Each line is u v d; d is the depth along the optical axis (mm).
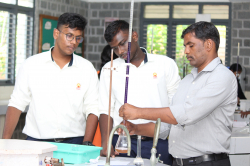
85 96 2266
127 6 6426
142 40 6469
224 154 1764
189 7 6348
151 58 2199
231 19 6246
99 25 6535
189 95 1775
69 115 2174
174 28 6410
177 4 6344
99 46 6555
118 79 2197
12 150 1375
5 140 1584
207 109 1653
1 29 4832
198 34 1695
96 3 6516
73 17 2057
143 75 2186
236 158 2553
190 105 1653
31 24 5242
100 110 2238
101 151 2018
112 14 6484
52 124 2156
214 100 1652
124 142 1568
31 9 5203
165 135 2123
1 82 4863
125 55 2037
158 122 1474
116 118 2236
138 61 2188
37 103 2156
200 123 1757
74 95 2186
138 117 1665
